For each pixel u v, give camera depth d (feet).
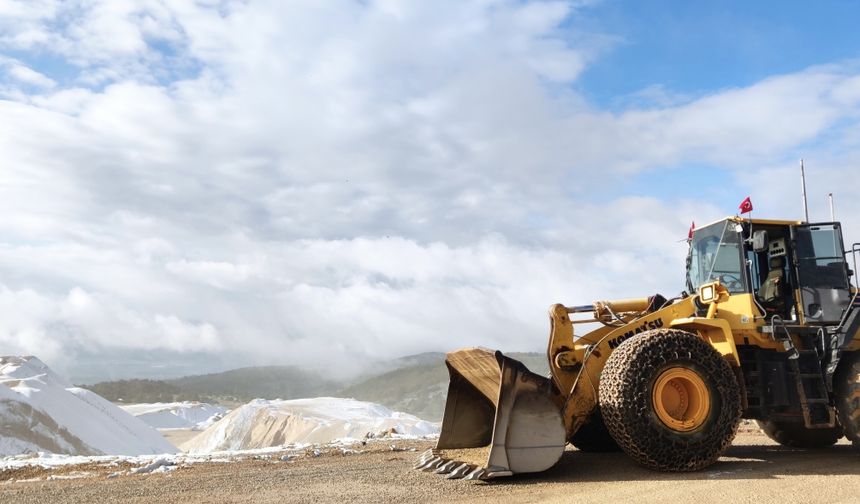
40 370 262.88
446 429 26.09
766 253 26.43
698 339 22.44
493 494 19.02
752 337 24.50
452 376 26.23
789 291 25.53
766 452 27.81
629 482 20.16
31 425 163.22
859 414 23.47
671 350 21.81
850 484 19.22
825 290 24.80
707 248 26.96
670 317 24.59
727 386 22.12
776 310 25.62
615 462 24.03
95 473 25.44
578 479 21.01
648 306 26.63
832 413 23.88
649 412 21.29
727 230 26.04
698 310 24.97
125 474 24.89
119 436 194.18
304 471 24.21
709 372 22.00
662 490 18.75
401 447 32.86
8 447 151.02
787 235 25.88
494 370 23.76
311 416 319.06
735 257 25.53
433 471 22.95
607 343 23.44
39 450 154.71
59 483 22.94
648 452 21.26
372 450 31.58
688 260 28.45
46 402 177.99
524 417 21.43
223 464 27.22
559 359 23.50
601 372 22.88
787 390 24.16
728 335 23.50
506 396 21.44
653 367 21.57
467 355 25.07
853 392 23.62
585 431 27.04
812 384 24.27
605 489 19.24
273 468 25.54
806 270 25.13
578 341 25.27
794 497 17.49
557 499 18.07
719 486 19.08
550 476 21.66
